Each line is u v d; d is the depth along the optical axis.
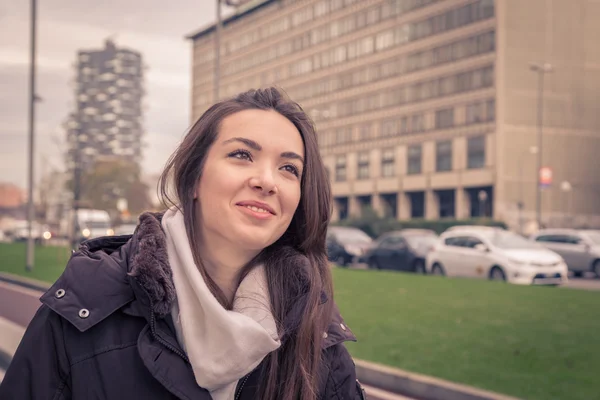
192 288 1.29
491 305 10.37
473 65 61.16
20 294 12.65
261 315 1.35
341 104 74.94
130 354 1.27
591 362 6.39
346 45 74.19
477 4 60.84
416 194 68.31
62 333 1.29
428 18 65.06
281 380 1.37
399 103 68.06
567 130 62.16
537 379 5.76
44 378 1.28
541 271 16.45
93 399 1.25
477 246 17.77
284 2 82.75
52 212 75.56
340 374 1.47
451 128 62.97
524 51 60.28
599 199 63.22
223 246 1.39
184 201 1.36
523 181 60.00
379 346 7.20
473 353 6.81
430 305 10.38
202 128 1.37
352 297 11.43
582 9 62.66
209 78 97.50
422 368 6.17
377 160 70.62
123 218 45.12
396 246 22.38
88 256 1.36
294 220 1.51
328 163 76.69
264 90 1.45
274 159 1.36
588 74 63.00
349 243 26.02
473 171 61.03
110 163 85.38
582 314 9.38
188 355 1.25
